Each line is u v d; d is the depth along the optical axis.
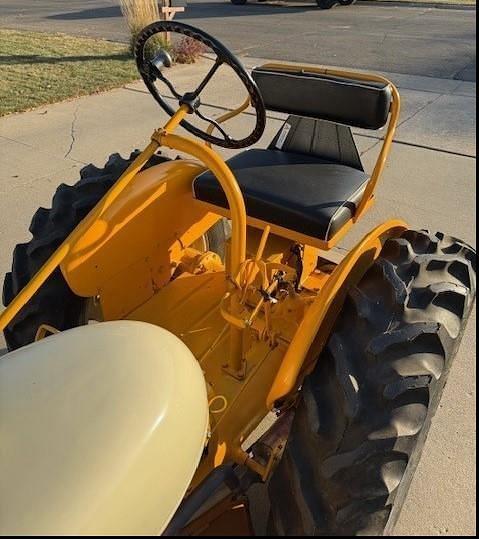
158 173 2.13
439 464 2.24
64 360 1.45
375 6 16.23
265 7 16.42
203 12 15.34
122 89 7.30
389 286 1.66
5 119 6.18
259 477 1.73
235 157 2.39
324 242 1.95
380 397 1.51
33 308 2.18
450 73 7.95
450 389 2.57
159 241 2.18
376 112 2.18
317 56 9.31
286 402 1.79
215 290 2.31
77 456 1.26
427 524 2.03
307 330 1.63
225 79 7.59
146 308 2.22
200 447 1.45
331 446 1.50
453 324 1.66
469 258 1.97
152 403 1.36
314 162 2.34
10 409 1.34
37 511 1.18
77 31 12.22
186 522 1.49
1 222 4.00
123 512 1.24
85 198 2.27
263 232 2.08
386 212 4.03
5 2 18.25
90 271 1.93
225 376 1.98
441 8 15.78
